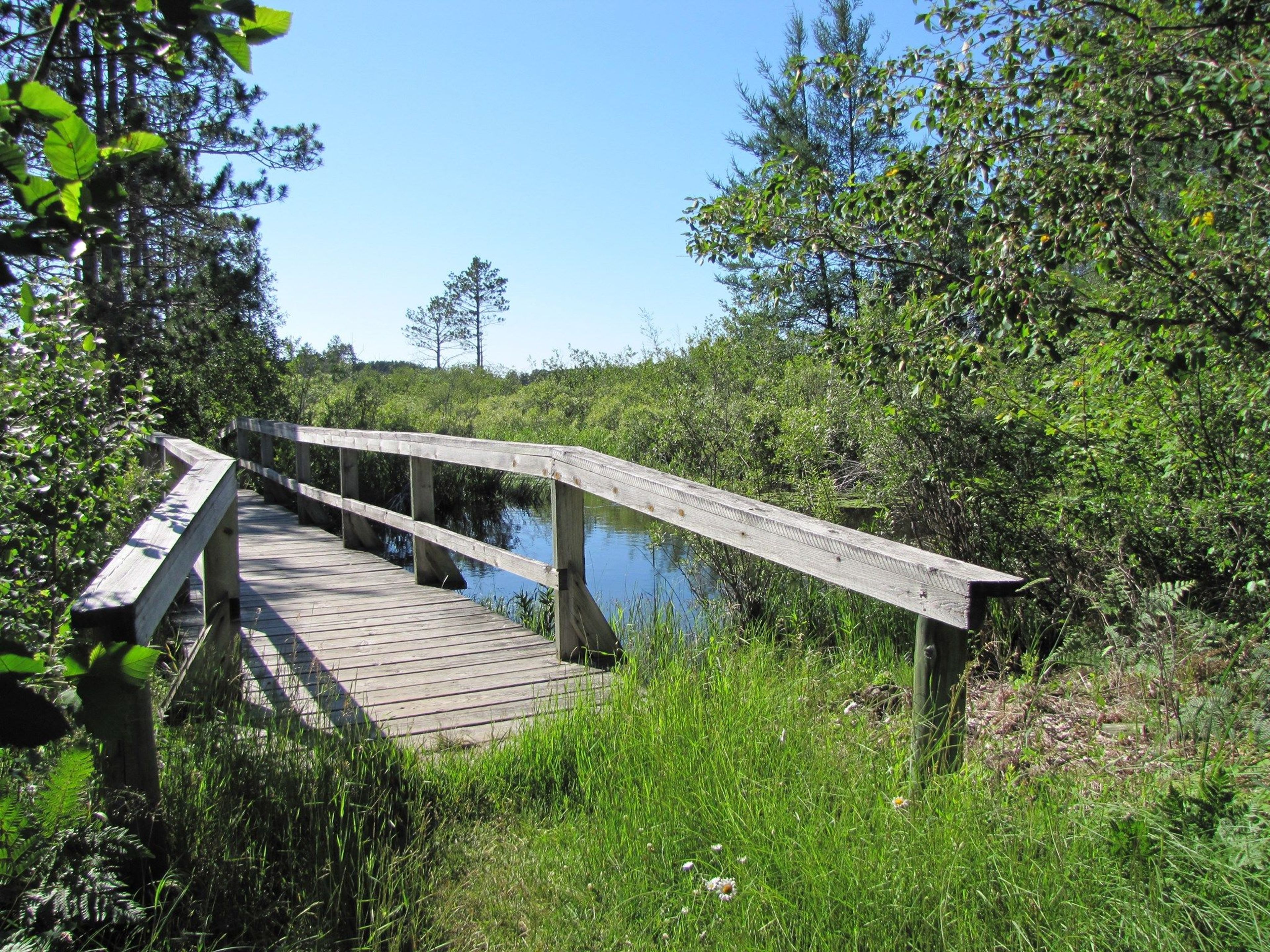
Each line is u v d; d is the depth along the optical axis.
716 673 3.35
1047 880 1.88
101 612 1.94
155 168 12.13
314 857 2.32
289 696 3.79
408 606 5.67
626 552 9.63
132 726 2.11
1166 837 1.99
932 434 5.12
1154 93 3.45
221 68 12.96
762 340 12.13
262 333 17.50
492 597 7.01
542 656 4.50
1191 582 3.68
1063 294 4.11
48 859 1.90
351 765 2.75
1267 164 3.70
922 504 5.38
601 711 3.31
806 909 1.96
